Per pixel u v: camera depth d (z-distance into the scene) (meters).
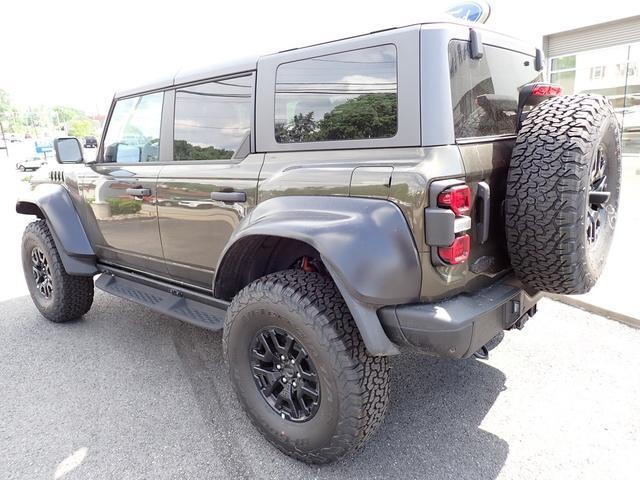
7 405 3.12
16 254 7.55
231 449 2.63
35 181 4.63
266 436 2.58
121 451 2.64
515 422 2.76
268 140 2.67
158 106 3.38
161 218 3.30
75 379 3.43
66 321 4.46
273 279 2.40
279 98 2.62
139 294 3.69
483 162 2.20
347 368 2.18
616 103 9.48
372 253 2.06
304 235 2.21
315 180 2.34
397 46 2.15
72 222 4.07
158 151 3.41
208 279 3.19
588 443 2.56
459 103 2.19
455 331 2.03
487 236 2.20
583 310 4.20
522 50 2.83
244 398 2.62
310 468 2.47
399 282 2.05
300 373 2.38
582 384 3.11
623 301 4.16
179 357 3.72
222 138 2.94
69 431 2.83
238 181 2.74
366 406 2.21
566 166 2.06
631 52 9.09
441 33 2.12
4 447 2.70
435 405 2.95
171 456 2.59
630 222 6.83
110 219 3.75
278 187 2.50
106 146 3.94
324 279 2.37
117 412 3.01
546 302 4.41
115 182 3.62
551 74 10.47
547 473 2.37
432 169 2.01
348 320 2.23
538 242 2.14
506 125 2.62
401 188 2.05
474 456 2.50
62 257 4.06
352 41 2.31
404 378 3.27
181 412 2.99
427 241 2.02
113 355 3.78
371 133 2.26
